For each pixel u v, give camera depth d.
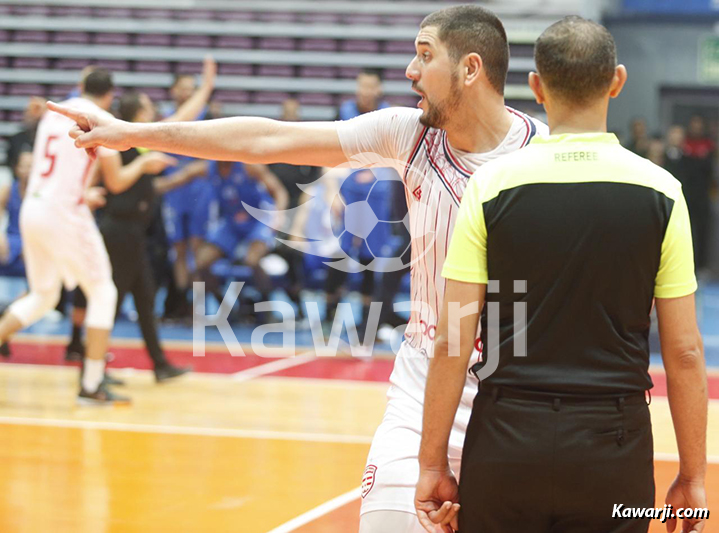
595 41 5.26
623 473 5.07
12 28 36.59
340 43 35.53
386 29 35.41
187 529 9.43
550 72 5.33
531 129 6.43
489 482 5.20
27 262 15.28
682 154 36.09
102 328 15.50
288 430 14.06
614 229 5.07
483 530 5.30
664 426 14.47
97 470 11.65
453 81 6.12
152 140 6.47
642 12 39.81
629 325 5.16
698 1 39.06
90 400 15.59
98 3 36.62
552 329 5.12
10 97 36.19
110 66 36.09
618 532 5.13
